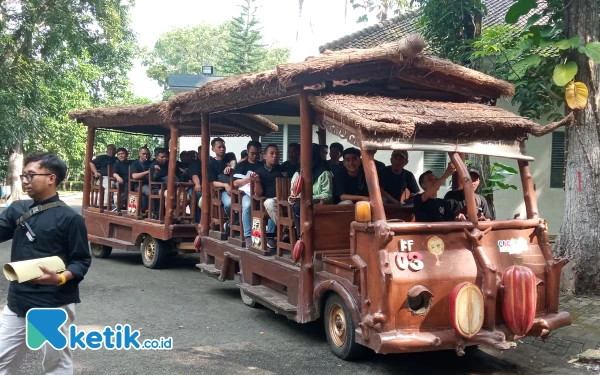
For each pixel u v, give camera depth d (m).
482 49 8.52
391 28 14.32
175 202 9.83
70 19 17.33
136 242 10.27
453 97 6.19
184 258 11.19
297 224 5.97
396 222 4.62
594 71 6.97
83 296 7.67
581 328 5.95
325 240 5.73
